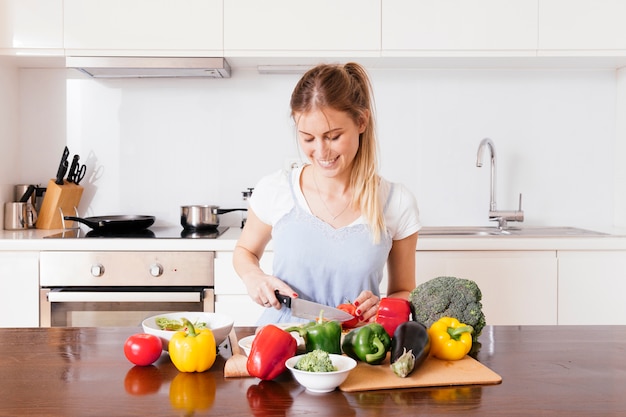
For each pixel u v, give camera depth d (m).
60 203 3.10
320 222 1.76
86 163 3.26
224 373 1.18
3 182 3.06
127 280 2.67
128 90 3.25
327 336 1.24
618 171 3.30
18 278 2.65
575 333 1.50
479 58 2.98
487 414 1.00
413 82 3.29
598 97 3.32
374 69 3.28
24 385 1.12
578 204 3.35
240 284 2.68
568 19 2.94
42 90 3.23
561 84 3.31
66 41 2.88
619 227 3.25
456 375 1.17
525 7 2.93
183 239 2.67
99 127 3.25
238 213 3.30
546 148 3.32
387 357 1.29
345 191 1.77
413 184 3.32
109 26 2.88
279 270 1.81
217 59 2.92
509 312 2.77
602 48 2.95
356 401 1.06
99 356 1.30
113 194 3.28
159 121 3.27
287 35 2.91
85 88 3.24
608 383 1.15
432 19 2.92
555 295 2.77
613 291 2.78
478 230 3.25
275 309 1.75
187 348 1.18
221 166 3.29
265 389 1.11
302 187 1.80
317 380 1.08
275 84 3.27
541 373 1.20
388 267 1.94
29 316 2.67
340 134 1.58
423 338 1.22
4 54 2.87
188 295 2.63
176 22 2.89
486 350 1.35
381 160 3.30
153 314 2.67
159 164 3.28
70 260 2.65
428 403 1.05
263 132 3.28
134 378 1.17
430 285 1.40
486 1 2.93
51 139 3.24
